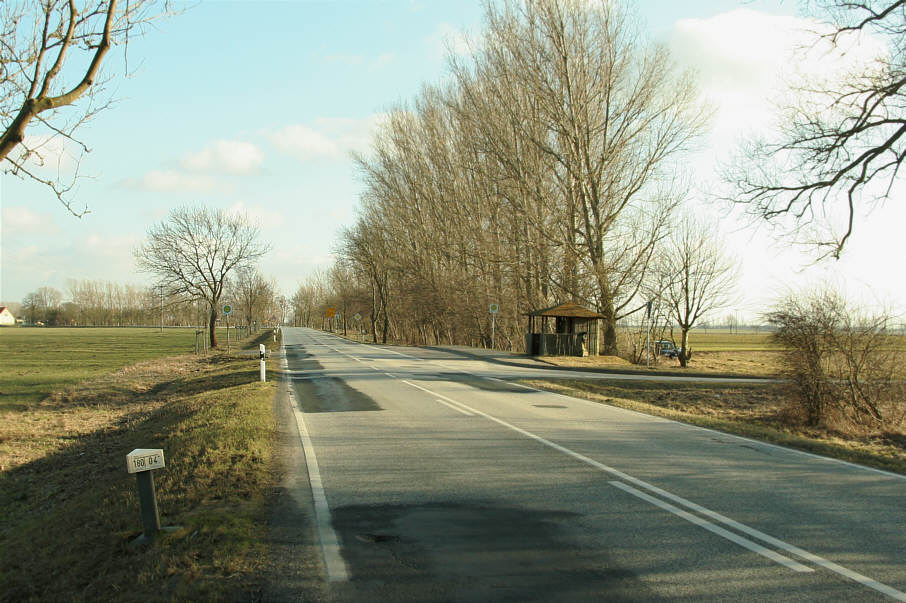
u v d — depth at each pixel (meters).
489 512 5.76
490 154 36.62
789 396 15.53
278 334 65.50
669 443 9.34
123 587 4.19
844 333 15.01
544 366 26.72
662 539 5.05
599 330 34.16
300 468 7.49
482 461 7.88
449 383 18.06
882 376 14.94
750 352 51.66
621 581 4.20
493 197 41.69
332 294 109.00
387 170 50.62
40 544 5.73
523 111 35.31
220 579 4.18
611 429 10.55
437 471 7.34
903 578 4.29
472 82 38.72
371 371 22.20
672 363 39.00
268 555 4.67
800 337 15.13
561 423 11.02
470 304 46.56
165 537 4.97
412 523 5.43
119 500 6.42
